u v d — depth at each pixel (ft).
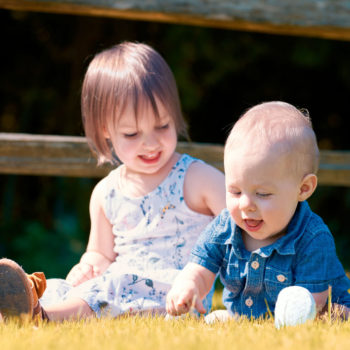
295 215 9.15
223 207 11.22
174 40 29.91
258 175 8.57
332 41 29.17
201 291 9.45
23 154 15.90
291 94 31.60
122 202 11.58
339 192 30.22
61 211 31.53
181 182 11.40
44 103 32.07
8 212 31.76
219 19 16.46
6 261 8.56
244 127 8.89
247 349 5.90
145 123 10.90
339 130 32.04
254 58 30.35
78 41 31.71
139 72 11.03
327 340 6.31
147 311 10.22
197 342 6.16
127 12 16.11
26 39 31.60
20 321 8.17
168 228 11.22
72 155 16.07
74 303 9.82
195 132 32.07
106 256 11.85
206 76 30.42
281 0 16.69
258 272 9.13
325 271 8.95
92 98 11.44
